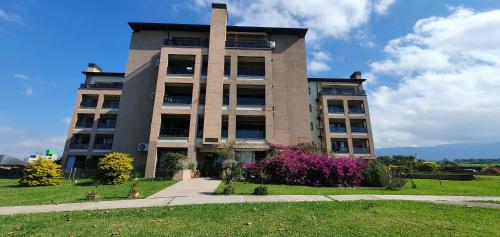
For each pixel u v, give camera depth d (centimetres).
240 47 2881
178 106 2652
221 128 2616
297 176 1852
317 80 4584
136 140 2761
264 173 1892
